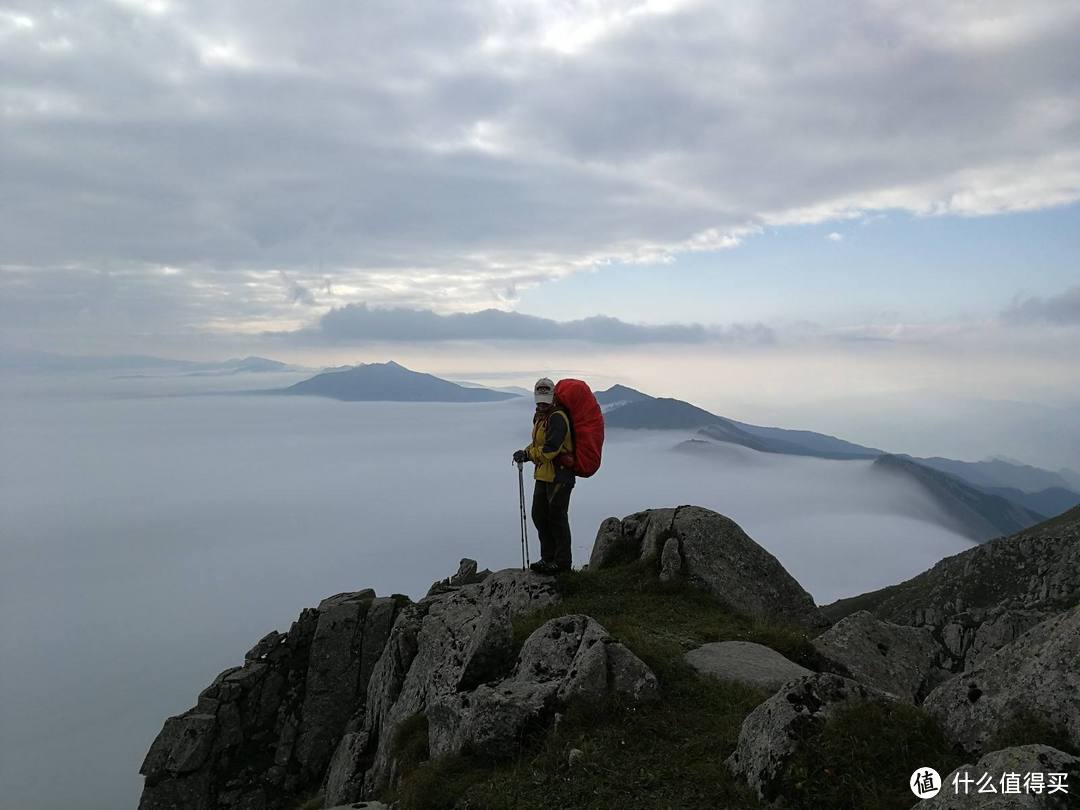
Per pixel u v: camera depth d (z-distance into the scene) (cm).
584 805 684
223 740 2509
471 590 1530
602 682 856
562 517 1433
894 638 1162
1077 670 600
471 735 856
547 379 1446
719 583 1391
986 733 628
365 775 1460
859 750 633
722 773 700
